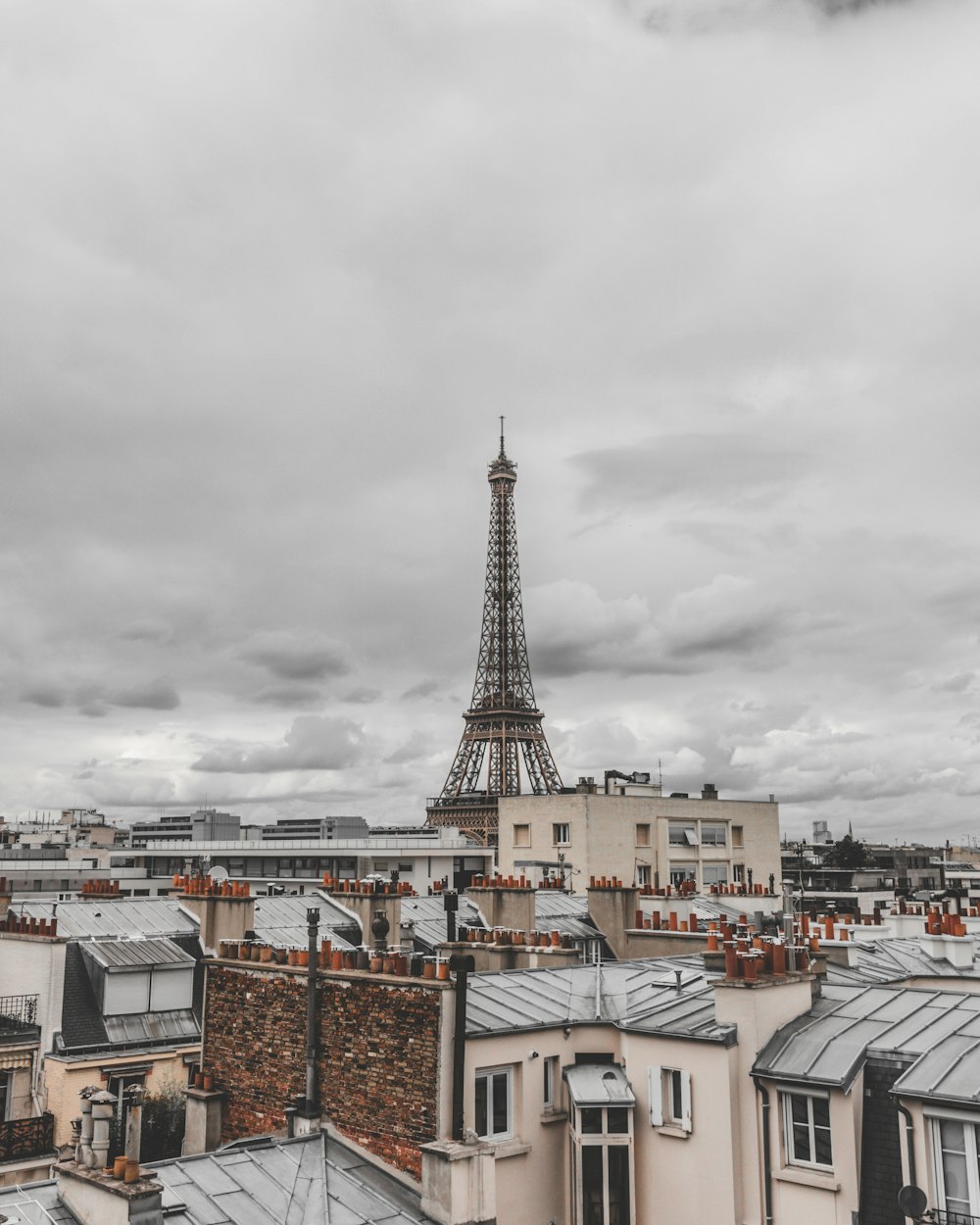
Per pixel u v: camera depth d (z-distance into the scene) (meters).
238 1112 31.27
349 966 29.50
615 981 33.44
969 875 178.88
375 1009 27.95
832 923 41.78
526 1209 27.27
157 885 140.00
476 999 29.73
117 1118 39.47
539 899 62.78
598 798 110.00
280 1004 30.77
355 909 53.81
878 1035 26.72
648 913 59.19
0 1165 36.97
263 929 51.47
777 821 125.12
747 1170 26.20
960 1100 22.89
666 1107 27.88
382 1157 26.84
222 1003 32.62
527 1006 29.95
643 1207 27.52
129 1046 44.09
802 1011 28.67
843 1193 24.77
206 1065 32.62
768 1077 26.14
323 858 131.50
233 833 183.12
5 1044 42.31
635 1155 27.80
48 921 48.91
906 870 186.25
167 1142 40.41
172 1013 46.62
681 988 31.55
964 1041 25.55
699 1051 27.16
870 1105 25.77
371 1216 23.92
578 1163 27.62
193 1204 22.73
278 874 134.75
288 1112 28.81
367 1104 27.55
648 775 135.38
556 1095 28.91
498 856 122.06
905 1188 22.98
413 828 189.75
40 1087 42.28
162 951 47.69
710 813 119.00
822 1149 25.50
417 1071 26.58
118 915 51.16
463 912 56.91
